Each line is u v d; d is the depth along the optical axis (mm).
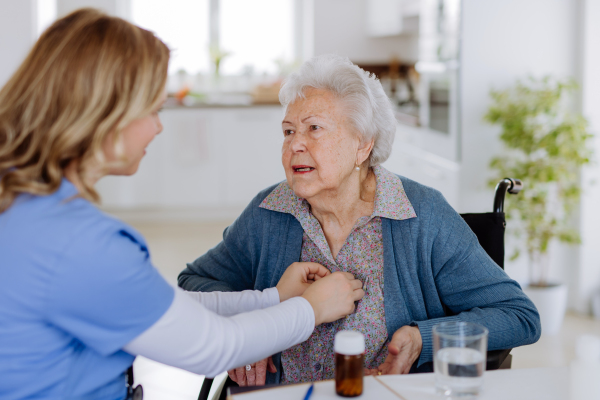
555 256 3217
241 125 5195
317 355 1272
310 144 1200
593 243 3152
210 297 1168
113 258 789
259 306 1169
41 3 3836
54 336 812
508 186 1468
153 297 822
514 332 1186
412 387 898
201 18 5816
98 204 859
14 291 780
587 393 797
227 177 5242
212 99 5609
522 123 2879
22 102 806
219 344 869
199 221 5457
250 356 912
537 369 967
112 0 5445
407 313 1256
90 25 822
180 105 5062
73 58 797
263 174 5289
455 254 1271
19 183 790
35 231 784
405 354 1112
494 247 1431
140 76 823
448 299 1295
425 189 1327
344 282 1101
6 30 3402
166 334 835
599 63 3047
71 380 837
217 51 5727
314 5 5723
